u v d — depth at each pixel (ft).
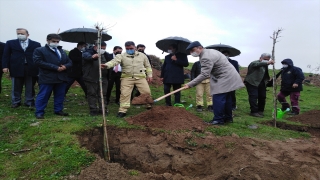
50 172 12.69
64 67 19.92
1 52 24.88
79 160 13.51
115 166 13.10
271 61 22.80
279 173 12.34
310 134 20.52
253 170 12.59
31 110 22.41
